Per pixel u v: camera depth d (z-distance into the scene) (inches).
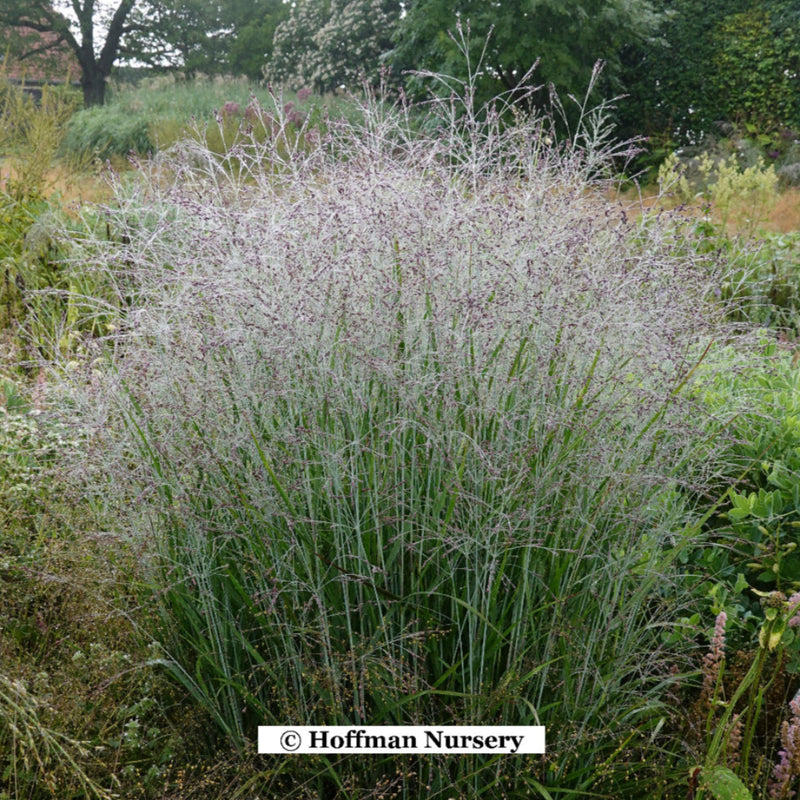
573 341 79.1
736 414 91.5
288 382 77.8
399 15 767.7
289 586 76.2
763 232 249.0
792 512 98.6
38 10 1029.8
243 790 75.5
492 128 94.3
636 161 526.9
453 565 76.6
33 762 77.7
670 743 82.6
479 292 80.2
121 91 1027.9
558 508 77.5
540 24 517.7
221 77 1008.9
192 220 86.7
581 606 78.4
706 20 588.7
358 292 80.9
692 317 86.0
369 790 75.4
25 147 251.6
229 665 81.3
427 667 78.4
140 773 80.2
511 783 75.8
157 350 83.7
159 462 81.7
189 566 80.0
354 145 91.8
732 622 93.0
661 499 84.2
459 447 75.5
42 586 91.7
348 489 77.4
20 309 163.2
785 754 70.1
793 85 564.4
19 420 99.9
